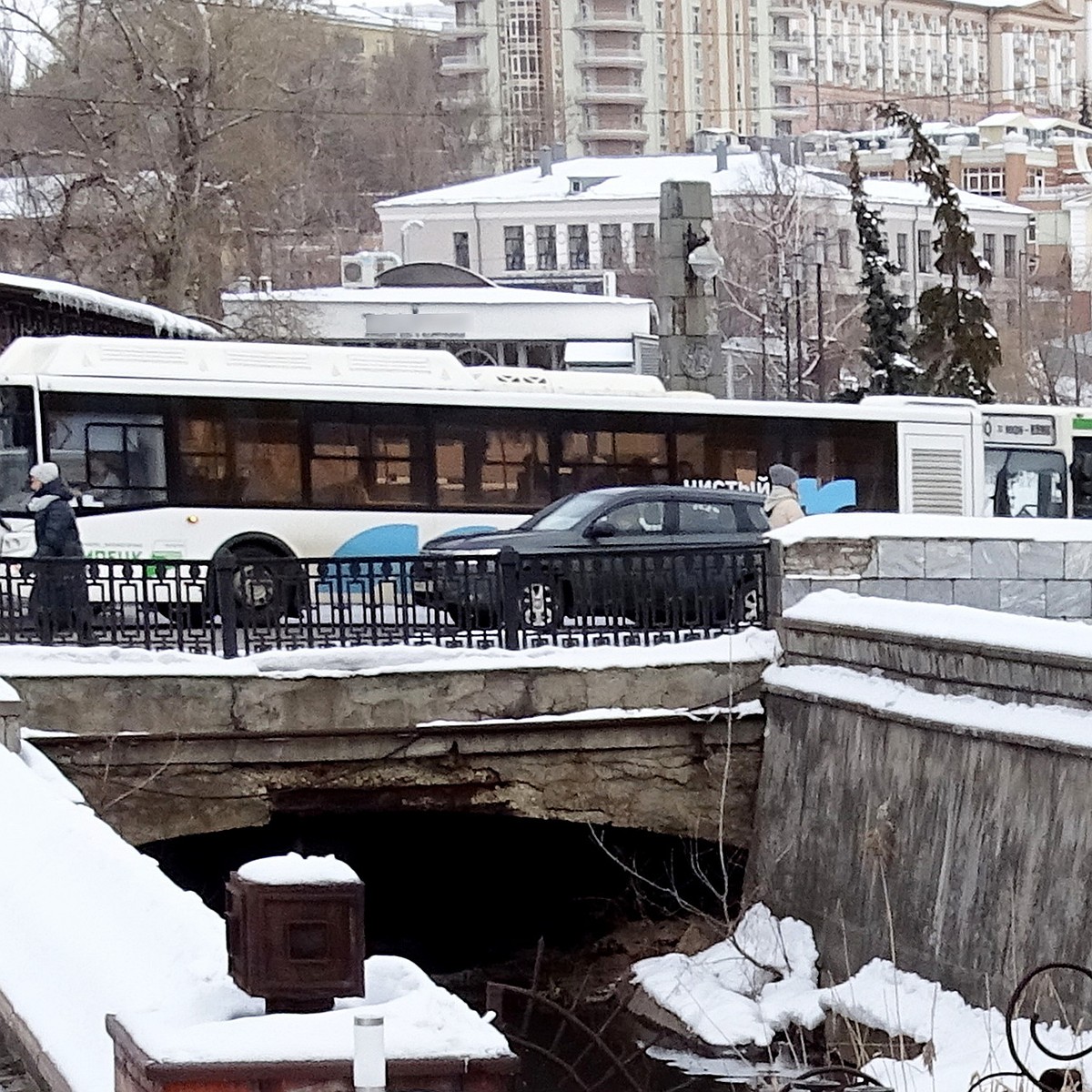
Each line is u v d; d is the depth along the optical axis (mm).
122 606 17047
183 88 36156
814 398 59406
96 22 37438
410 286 55594
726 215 65875
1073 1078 10008
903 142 90750
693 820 18047
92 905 6543
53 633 16875
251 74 36969
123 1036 4422
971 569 17984
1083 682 13719
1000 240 80875
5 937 6672
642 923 19000
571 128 120062
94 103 36344
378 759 17094
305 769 16984
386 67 104250
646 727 17812
